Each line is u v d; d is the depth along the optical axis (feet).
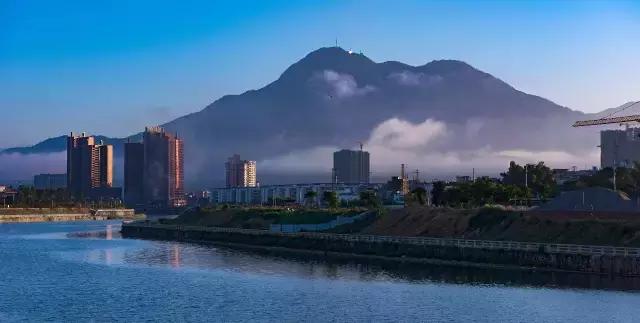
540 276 424.46
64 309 334.03
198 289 394.93
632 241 449.48
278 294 374.22
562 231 499.51
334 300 353.31
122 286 408.67
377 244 579.89
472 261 495.00
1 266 519.19
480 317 305.94
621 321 293.84
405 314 314.96
